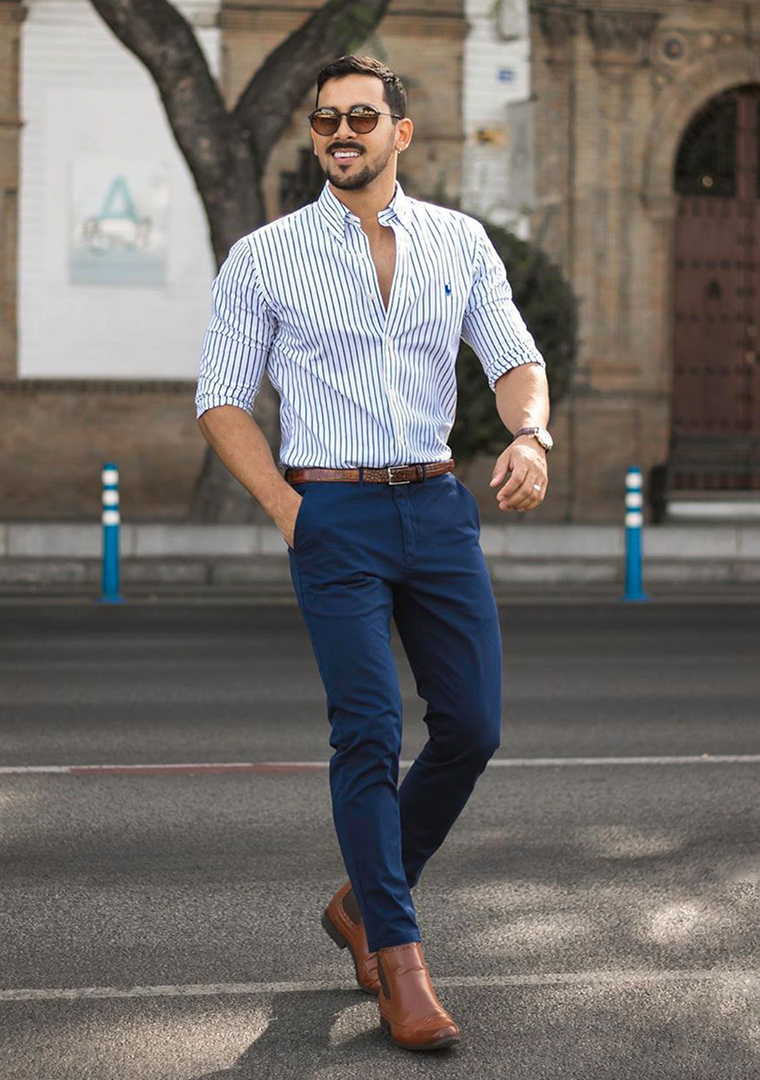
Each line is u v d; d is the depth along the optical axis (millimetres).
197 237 28266
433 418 5727
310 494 5602
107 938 6637
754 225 30000
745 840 8219
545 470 5645
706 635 16641
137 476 28359
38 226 27891
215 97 23312
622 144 28969
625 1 28672
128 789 9383
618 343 29062
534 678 13672
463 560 5688
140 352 28250
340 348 5605
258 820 8656
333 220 5602
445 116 28500
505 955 6426
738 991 6008
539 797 9172
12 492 28125
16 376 27969
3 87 27688
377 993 5938
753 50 29219
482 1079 5172
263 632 16703
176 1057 5344
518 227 28625
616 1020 5703
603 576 22266
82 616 17938
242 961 6359
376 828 5492
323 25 23328
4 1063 5277
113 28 23031
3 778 9672
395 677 5582
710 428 30000
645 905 7098
